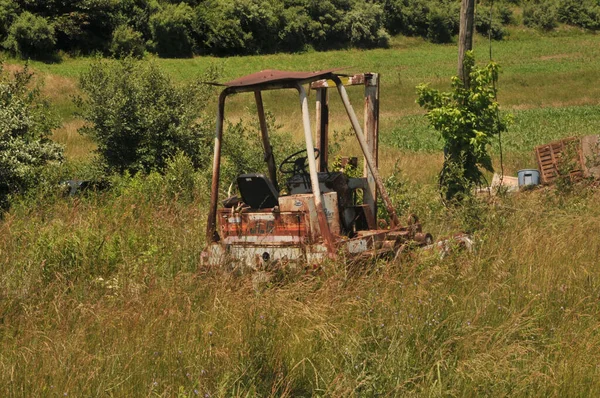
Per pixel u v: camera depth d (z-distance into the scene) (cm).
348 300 791
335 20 11862
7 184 1505
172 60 8450
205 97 2097
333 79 949
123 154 1975
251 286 845
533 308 817
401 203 1338
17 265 971
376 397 604
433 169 2161
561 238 1070
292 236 899
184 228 1162
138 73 2038
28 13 8325
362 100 5359
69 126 3288
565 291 870
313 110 4566
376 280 855
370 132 1102
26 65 1977
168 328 732
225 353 665
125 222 1223
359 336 695
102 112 1952
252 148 1588
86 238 1070
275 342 703
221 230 951
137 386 635
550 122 3791
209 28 10400
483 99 1526
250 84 900
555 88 6247
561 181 1503
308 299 800
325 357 684
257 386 634
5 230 1123
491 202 1298
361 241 931
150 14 9994
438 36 13125
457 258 959
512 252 997
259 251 908
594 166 1652
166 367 668
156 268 962
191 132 2020
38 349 705
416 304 786
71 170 1822
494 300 825
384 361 648
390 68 8938
